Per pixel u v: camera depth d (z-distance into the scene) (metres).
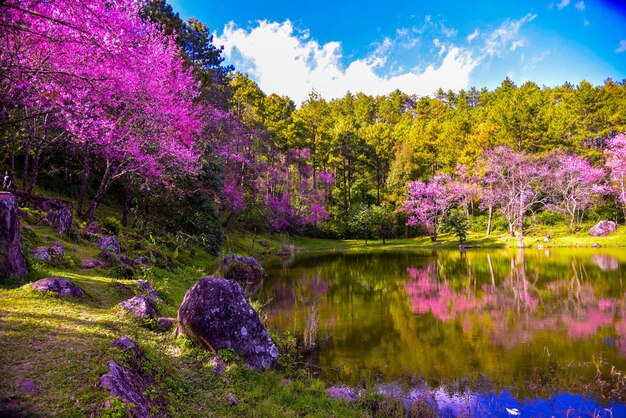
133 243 16.81
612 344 10.64
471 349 10.48
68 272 10.09
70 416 3.68
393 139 71.69
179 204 23.48
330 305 15.72
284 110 65.75
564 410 7.21
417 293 18.23
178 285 14.36
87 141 14.80
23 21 8.48
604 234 43.03
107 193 25.89
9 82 9.03
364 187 66.81
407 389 8.09
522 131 55.19
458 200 57.47
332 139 65.19
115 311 7.60
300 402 6.55
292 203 53.16
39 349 5.07
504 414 7.09
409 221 53.84
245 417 5.48
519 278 22.14
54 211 13.99
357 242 53.44
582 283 19.91
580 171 48.50
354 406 7.00
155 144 16.92
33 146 17.33
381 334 11.82
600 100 55.50
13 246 8.05
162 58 17.81
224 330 7.38
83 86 10.65
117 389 4.23
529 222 52.53
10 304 6.66
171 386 5.47
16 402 3.82
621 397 7.67
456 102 107.69
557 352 10.13
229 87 40.53
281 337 11.04
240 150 36.91
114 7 11.65
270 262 31.52
